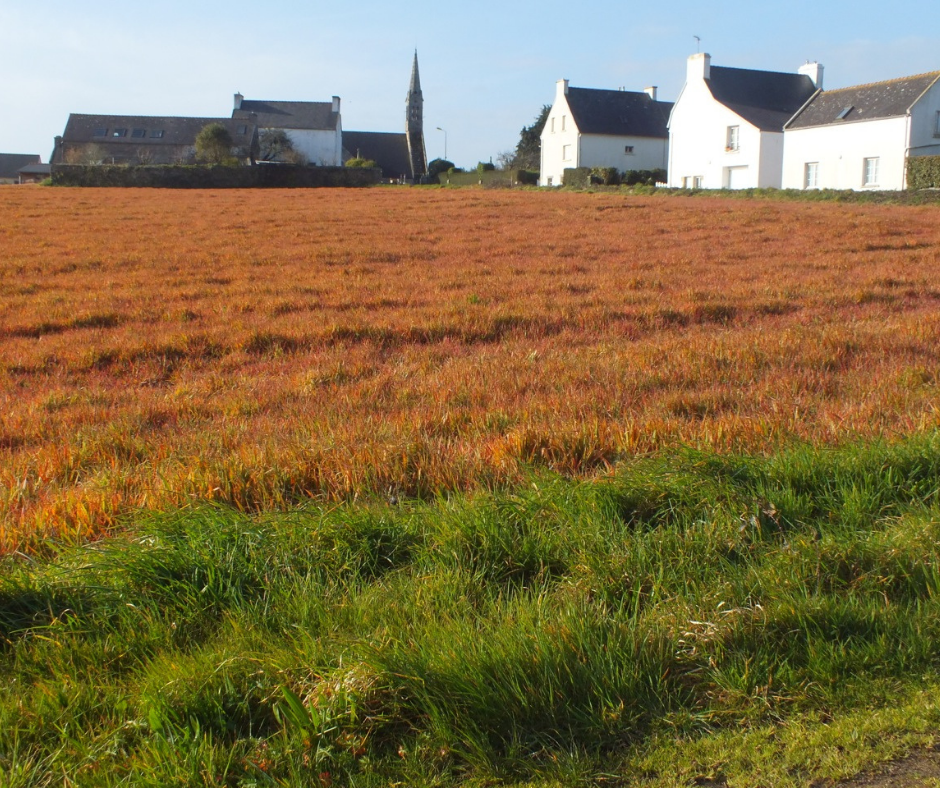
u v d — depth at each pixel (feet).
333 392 27.68
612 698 10.57
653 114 233.96
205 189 191.42
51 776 9.30
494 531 14.17
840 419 20.86
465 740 9.85
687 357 29.81
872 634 11.74
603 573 13.17
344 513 14.62
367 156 323.16
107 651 11.45
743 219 97.96
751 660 11.20
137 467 19.33
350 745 9.79
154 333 39.37
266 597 12.67
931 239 76.33
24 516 16.12
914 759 9.46
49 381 31.32
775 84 193.67
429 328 38.22
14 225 98.27
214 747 9.67
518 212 116.26
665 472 16.46
